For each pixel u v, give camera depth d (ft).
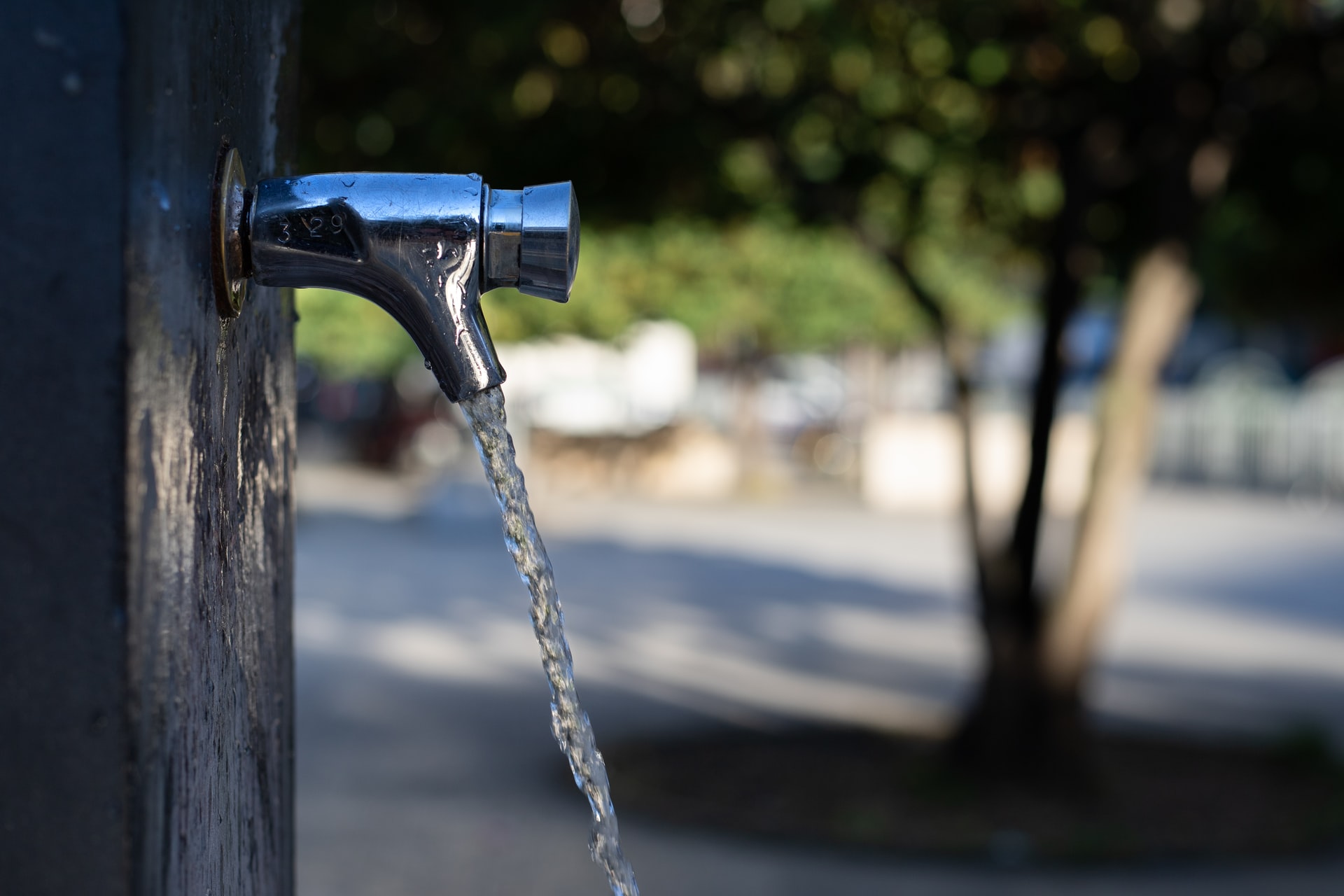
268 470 2.87
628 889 2.72
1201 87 18.81
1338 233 21.71
